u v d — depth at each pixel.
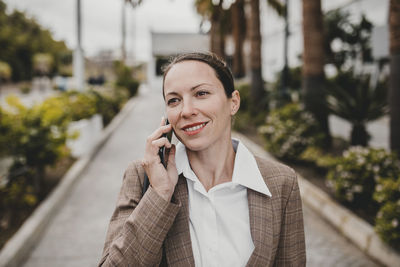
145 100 21.92
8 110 4.08
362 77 5.61
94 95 9.99
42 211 3.79
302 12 6.18
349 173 3.75
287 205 1.05
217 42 15.06
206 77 0.92
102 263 0.92
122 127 11.16
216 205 0.98
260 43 10.38
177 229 0.93
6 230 3.32
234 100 1.05
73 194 4.73
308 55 6.10
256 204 0.99
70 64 61.91
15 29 52.06
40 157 4.12
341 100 5.58
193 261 0.91
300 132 5.59
